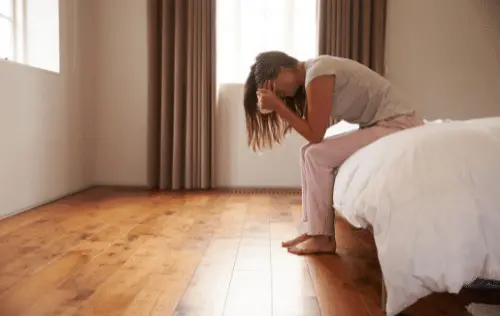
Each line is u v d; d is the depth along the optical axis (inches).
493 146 47.1
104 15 163.0
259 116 87.1
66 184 143.5
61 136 138.9
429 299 59.5
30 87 119.5
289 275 68.7
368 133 75.6
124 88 164.4
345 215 61.0
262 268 71.9
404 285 44.1
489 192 43.9
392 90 79.2
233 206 128.3
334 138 77.3
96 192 151.3
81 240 88.1
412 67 166.4
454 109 167.5
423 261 43.3
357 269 72.1
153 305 56.1
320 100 75.2
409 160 48.9
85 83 157.5
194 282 64.8
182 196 145.5
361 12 158.1
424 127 56.9
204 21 155.9
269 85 81.3
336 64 76.9
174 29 158.1
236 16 163.3
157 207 125.2
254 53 164.4
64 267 71.2
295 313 54.2
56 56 135.8
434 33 165.5
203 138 157.5
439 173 46.1
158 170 162.1
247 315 53.4
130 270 70.0
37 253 78.9
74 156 149.0
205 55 156.6
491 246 42.6
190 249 82.6
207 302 57.3
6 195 109.4
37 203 124.8
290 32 163.3
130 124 165.0
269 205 130.6
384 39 159.5
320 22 156.1
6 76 108.0
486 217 43.1
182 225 102.7
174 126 157.2
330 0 155.9
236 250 82.4
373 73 79.8
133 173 165.9
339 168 72.2
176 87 156.6
